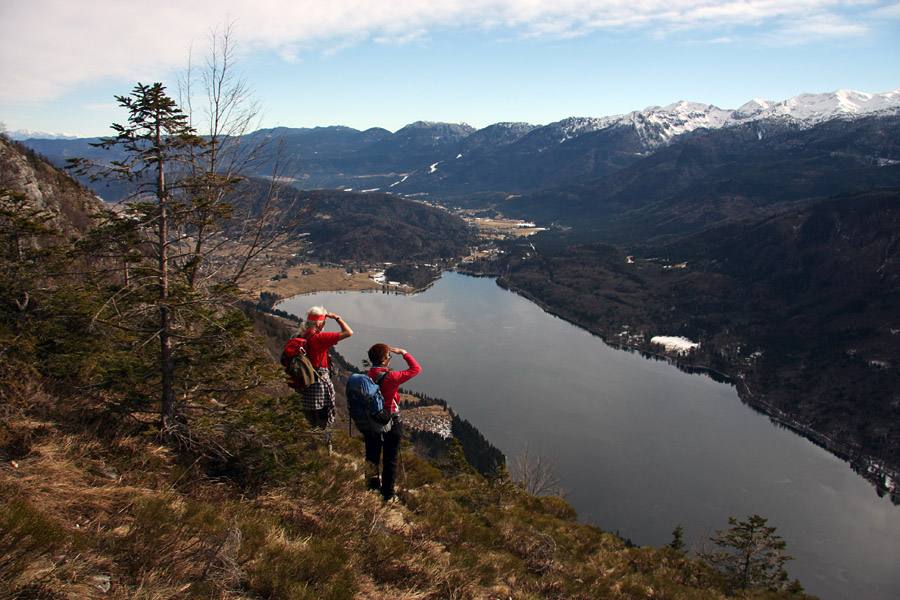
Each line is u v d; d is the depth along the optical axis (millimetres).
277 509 6641
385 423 6645
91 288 7785
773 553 22688
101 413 7078
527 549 9453
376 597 5293
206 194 7863
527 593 7121
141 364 7191
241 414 7344
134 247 7293
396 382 6926
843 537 86500
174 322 7477
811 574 77500
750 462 110625
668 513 85812
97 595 3736
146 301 6918
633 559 12930
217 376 7715
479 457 87688
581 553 11344
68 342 7145
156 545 4555
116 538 4559
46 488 4945
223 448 6984
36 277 7438
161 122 6898
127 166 6984
